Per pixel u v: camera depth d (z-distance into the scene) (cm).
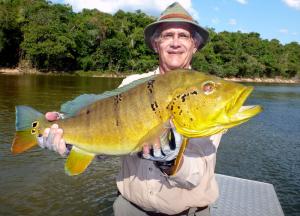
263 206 136
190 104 68
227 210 131
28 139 80
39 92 677
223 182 160
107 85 995
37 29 1455
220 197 143
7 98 559
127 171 92
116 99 73
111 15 2030
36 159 251
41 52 1441
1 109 447
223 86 68
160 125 68
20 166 236
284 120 529
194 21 93
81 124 77
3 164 238
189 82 69
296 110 664
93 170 235
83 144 76
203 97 68
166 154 68
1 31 1442
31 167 235
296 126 477
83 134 76
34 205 182
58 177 220
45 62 1488
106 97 75
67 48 1543
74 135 77
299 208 199
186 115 68
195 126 68
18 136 79
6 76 1126
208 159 84
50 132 78
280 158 306
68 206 184
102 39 1742
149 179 86
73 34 1597
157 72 99
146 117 70
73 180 217
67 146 79
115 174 230
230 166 276
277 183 241
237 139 374
